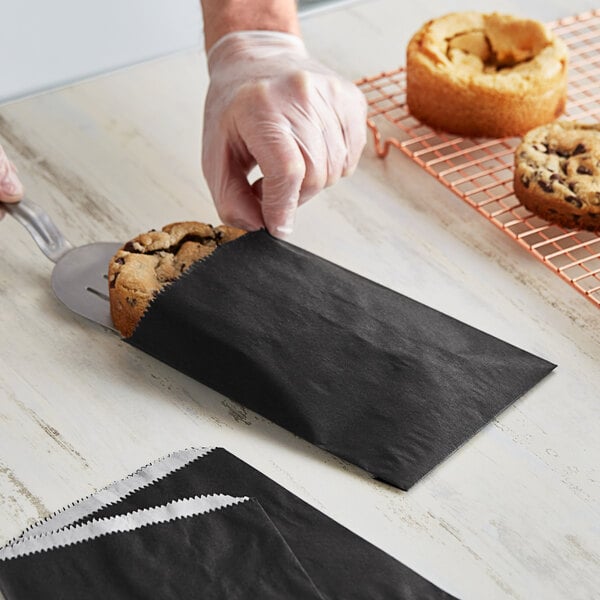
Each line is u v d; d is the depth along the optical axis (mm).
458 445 842
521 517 798
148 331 927
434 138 1218
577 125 1136
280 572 730
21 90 1383
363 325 922
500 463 840
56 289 1000
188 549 748
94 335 969
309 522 775
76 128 1239
